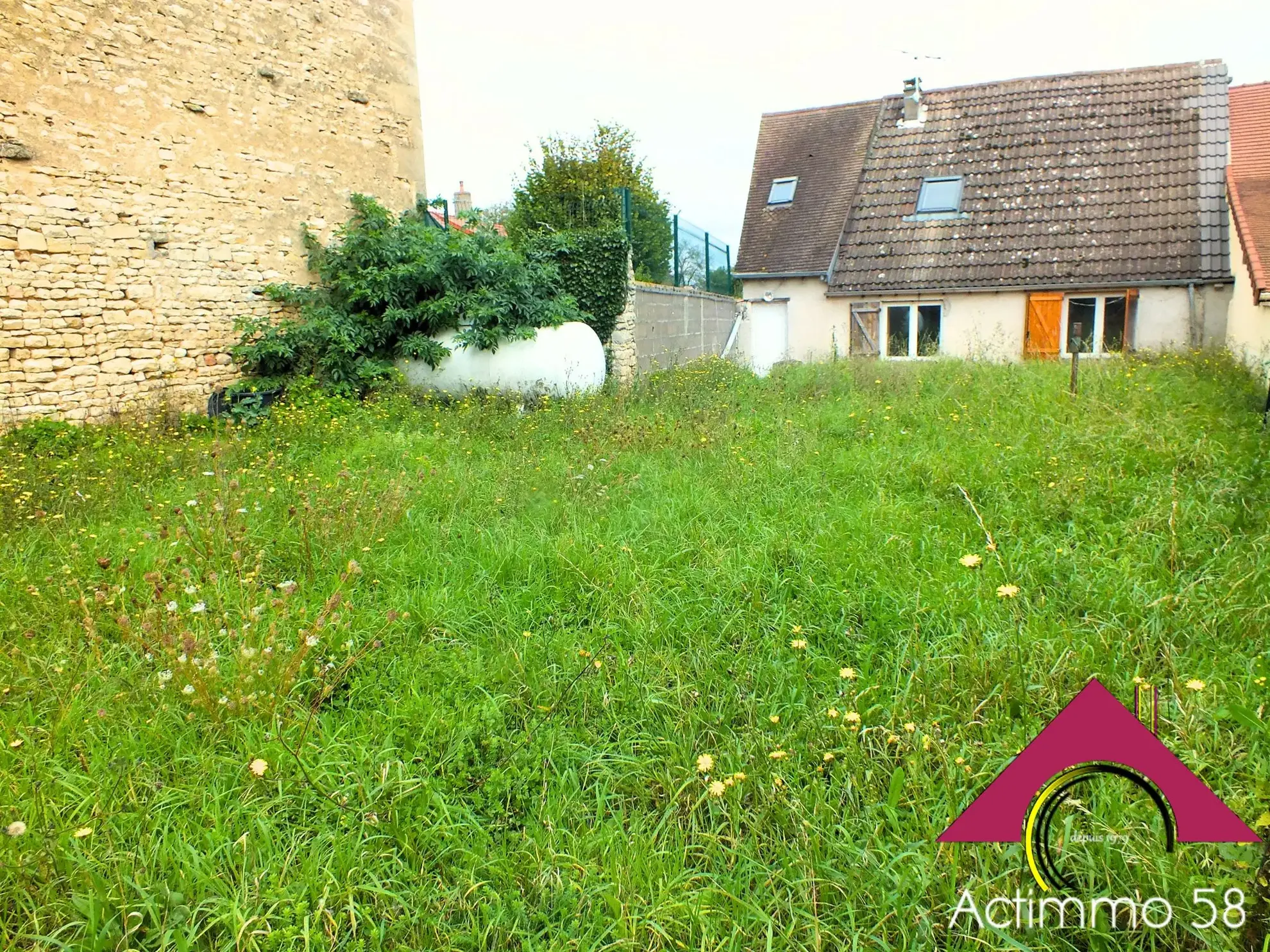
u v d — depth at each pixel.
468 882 2.26
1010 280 15.42
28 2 8.06
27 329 8.20
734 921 2.09
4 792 2.52
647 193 21.17
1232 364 10.84
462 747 2.82
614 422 8.32
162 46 9.54
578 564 4.36
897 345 17.05
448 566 4.48
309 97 11.76
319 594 4.13
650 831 2.48
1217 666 3.03
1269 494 4.64
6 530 5.00
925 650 3.30
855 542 4.49
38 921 2.06
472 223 12.45
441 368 11.46
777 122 20.64
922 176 17.56
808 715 2.95
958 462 5.88
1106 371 10.20
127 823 2.44
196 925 2.08
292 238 11.58
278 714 3.01
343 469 6.04
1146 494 4.88
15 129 8.00
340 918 2.13
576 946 2.04
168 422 9.10
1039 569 3.98
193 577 4.14
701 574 4.23
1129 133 16.47
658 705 3.09
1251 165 14.43
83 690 3.11
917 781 2.50
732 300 18.42
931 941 1.99
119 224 9.12
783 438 7.11
